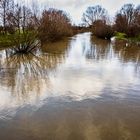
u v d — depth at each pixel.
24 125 5.97
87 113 6.71
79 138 5.34
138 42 31.69
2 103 7.46
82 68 13.05
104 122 6.15
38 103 7.46
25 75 11.34
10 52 19.81
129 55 19.20
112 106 7.24
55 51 21.33
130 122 6.16
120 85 9.51
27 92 8.56
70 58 17.06
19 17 21.98
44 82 9.95
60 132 5.61
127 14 49.28
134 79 10.52
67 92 8.58
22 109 6.98
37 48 22.66
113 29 46.75
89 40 39.44
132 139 5.29
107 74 11.50
